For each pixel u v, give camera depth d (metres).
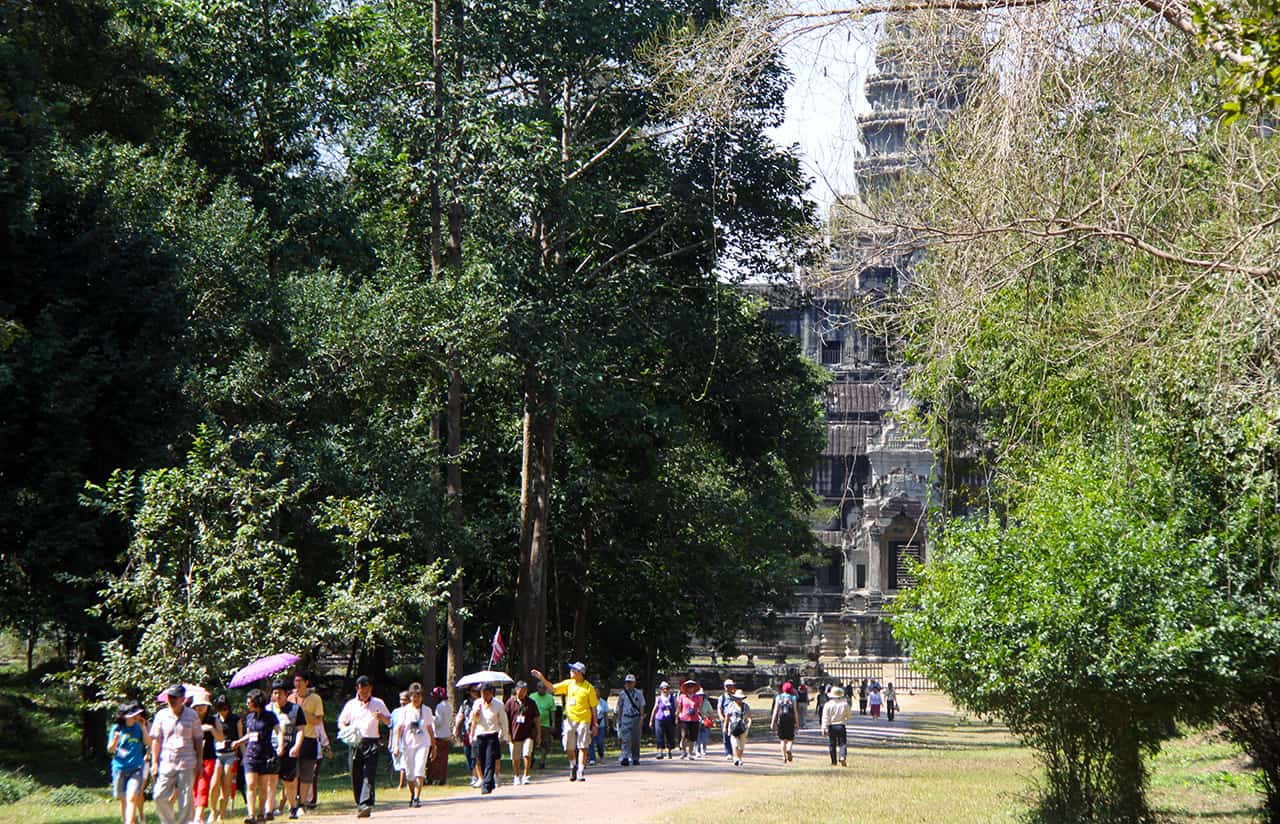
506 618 49.19
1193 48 12.61
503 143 34.00
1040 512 19.05
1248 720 19.47
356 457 31.61
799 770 29.55
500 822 18.59
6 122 26.81
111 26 35.12
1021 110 11.96
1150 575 17.66
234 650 21.66
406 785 25.36
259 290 31.72
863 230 13.23
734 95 13.70
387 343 32.44
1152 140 12.38
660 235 40.56
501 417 45.47
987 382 18.64
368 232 40.12
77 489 26.56
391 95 36.44
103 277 28.12
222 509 23.44
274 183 37.59
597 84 38.72
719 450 45.44
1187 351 13.23
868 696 68.94
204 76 37.09
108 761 31.48
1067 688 18.11
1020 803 21.80
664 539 49.03
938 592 19.77
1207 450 17.05
